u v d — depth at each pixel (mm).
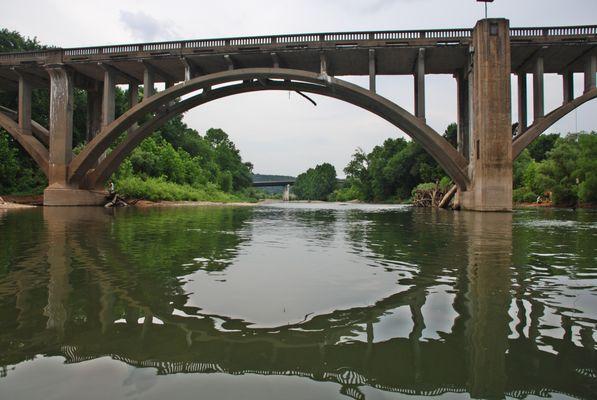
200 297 3191
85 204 22594
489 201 18578
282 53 20703
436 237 7887
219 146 80625
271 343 2227
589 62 19344
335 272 4230
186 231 8906
